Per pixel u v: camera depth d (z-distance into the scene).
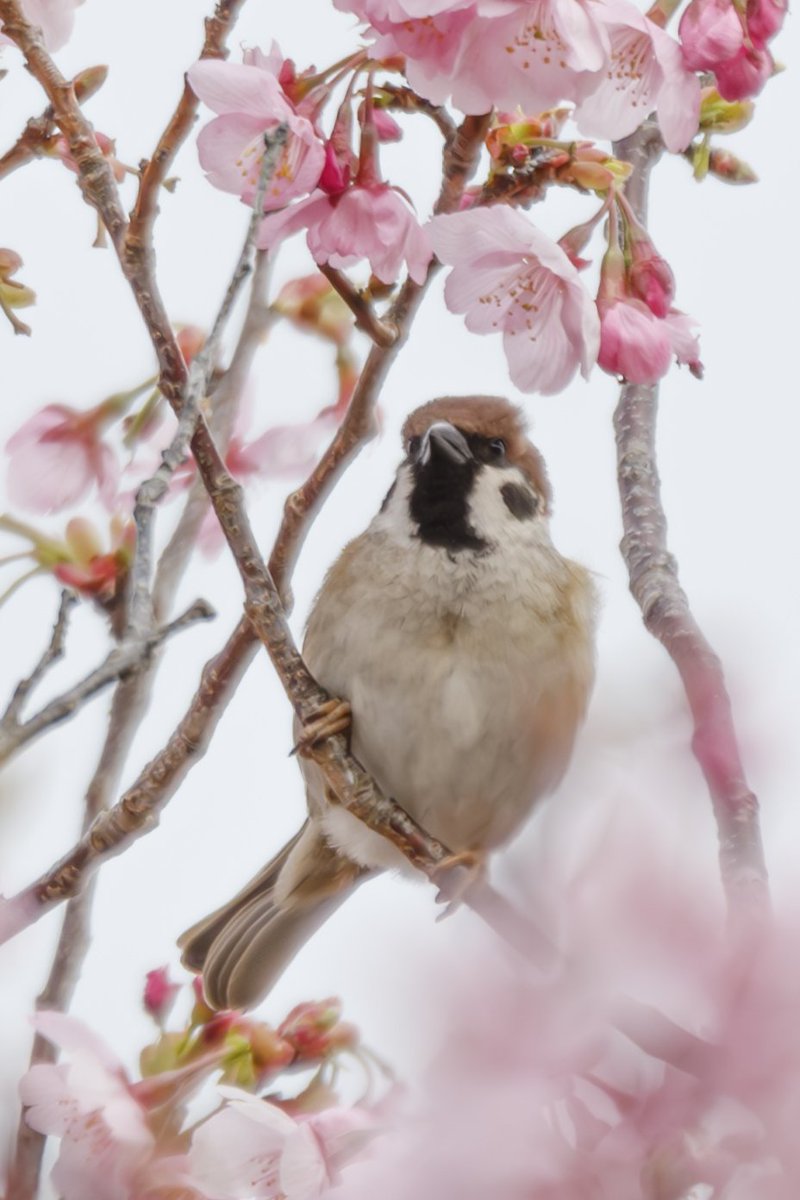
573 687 8.59
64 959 6.70
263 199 5.01
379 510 9.05
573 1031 2.51
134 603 4.42
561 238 5.93
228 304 4.93
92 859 6.24
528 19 5.23
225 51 5.80
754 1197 2.46
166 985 6.36
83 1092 5.61
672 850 2.54
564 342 5.79
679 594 6.66
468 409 9.05
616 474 7.49
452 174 5.84
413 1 5.05
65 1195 5.53
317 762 7.00
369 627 8.52
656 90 5.39
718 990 2.46
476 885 2.67
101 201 5.80
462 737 8.41
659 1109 2.56
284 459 8.12
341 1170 4.40
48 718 4.06
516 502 8.80
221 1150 5.37
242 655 6.39
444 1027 2.52
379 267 5.77
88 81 6.49
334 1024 5.80
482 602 8.51
